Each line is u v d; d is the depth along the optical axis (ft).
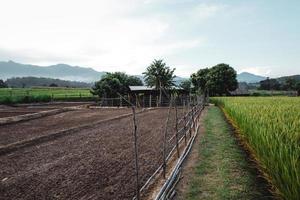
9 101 172.65
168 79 194.18
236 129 60.70
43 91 374.22
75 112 131.54
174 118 94.84
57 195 27.89
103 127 76.38
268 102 96.68
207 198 26.86
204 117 100.12
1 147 48.57
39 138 57.98
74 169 36.17
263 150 29.09
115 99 181.47
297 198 19.49
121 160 40.01
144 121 89.61
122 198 26.63
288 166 22.35
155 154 43.27
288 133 30.63
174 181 30.83
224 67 339.36
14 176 34.12
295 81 414.00
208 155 42.50
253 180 31.14
